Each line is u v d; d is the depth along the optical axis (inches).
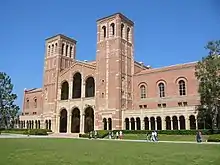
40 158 798.5
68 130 3265.3
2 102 3737.7
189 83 2687.0
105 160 758.5
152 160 766.5
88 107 3139.8
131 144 1493.6
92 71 3191.4
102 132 2605.8
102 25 3243.1
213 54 2210.9
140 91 3046.3
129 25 3280.0
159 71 2930.6
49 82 3683.6
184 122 2544.3
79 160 757.3
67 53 3818.9
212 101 2174.0
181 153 956.0
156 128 2591.0
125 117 2837.1
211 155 893.2
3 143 1455.5
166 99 2815.0
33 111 4264.3
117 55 2989.7
